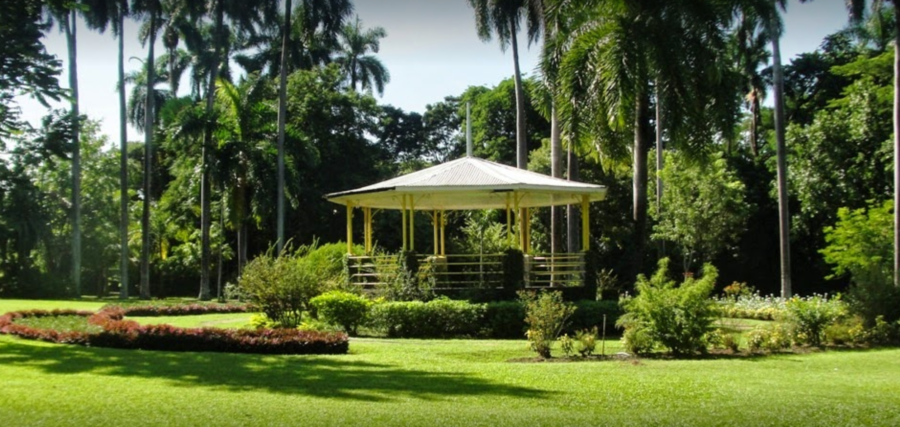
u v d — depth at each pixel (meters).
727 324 22.11
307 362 13.76
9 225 41.41
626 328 16.97
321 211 48.62
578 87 22.88
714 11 22.69
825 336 18.23
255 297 21.08
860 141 35.56
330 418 8.30
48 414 8.27
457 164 27.02
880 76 36.19
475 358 15.70
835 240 28.59
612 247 45.84
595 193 25.55
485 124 53.69
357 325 20.70
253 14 43.62
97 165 52.94
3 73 16.91
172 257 51.50
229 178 39.03
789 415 8.88
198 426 7.82
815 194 36.59
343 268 26.83
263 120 40.50
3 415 8.19
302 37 43.41
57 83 17.89
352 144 50.50
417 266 23.53
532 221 45.50
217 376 11.57
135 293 52.50
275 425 7.92
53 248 46.91
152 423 7.93
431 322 20.62
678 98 22.84
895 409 9.27
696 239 37.88
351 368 13.02
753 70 38.75
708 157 24.67
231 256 49.53
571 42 23.80
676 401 9.90
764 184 43.84
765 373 12.99
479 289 22.97
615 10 23.27
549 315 16.41
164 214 52.44
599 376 12.36
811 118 43.84
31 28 16.88
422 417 8.42
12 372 11.46
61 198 47.56
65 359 13.30
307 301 21.14
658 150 40.53
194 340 15.59
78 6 18.33
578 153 24.75
